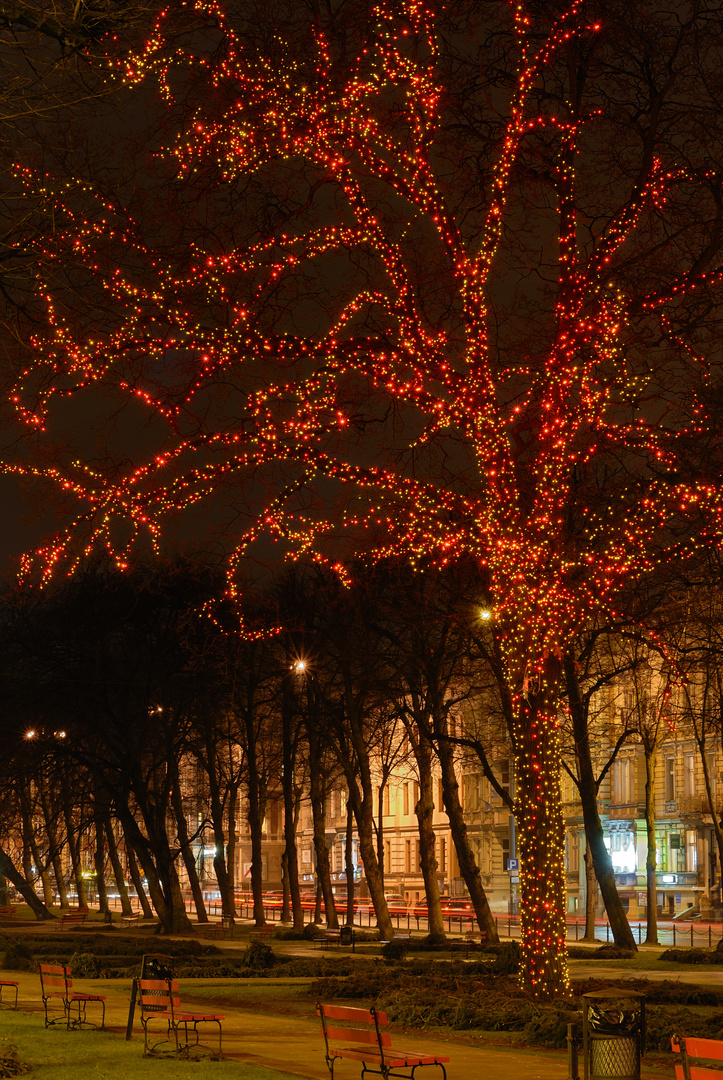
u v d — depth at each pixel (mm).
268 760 62156
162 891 59312
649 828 47094
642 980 24516
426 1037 17781
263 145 18516
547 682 20766
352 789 45406
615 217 19766
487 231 19672
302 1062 14609
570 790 74875
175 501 19641
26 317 12984
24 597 19406
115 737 55000
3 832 70812
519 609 20406
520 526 20531
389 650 41906
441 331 20641
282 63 18609
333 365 20031
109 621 50438
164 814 55719
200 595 47719
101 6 10953
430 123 19609
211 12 12016
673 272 20172
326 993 23484
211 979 28891
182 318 17328
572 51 19828
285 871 66688
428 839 42625
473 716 54875
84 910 73125
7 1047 14133
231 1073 13062
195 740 58062
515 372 20734
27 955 32938
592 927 52094
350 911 52031
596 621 25516
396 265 20047
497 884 79062
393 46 19062
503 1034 17609
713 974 31484
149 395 18797
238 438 19797
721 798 61500
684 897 64188
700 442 19219
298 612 44062
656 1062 15234
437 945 40094
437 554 27312
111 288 13656
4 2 10555
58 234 12586
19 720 52562
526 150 20641
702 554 20312
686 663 27953
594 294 19875
